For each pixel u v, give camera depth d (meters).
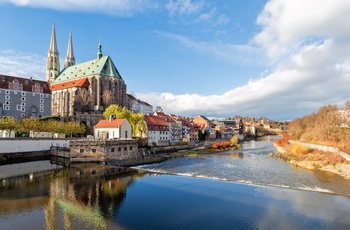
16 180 49.53
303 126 170.12
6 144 73.06
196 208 34.84
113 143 72.12
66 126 102.12
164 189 44.12
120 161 71.19
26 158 77.12
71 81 175.75
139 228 28.39
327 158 69.56
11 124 87.00
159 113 149.88
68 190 42.72
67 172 57.84
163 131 122.25
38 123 97.56
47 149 83.50
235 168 67.19
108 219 30.72
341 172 57.19
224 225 29.45
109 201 37.31
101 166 65.88
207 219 31.12
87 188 44.25
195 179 52.03
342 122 104.38
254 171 62.34
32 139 79.38
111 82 173.00
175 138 137.50
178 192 42.41
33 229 27.34
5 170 60.03
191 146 129.38
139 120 111.62
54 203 35.88
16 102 140.50
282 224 29.83
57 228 27.75
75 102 155.38
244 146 149.50
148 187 45.44
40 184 46.44
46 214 31.70
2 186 44.75
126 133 90.44
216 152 111.69
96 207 34.72
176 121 145.12
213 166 70.94
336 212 33.34
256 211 33.84
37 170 60.19
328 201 37.62
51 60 198.50
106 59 176.25
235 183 48.78
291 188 45.28
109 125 90.44
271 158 88.19
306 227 29.09
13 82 140.50
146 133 111.81
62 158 78.31
